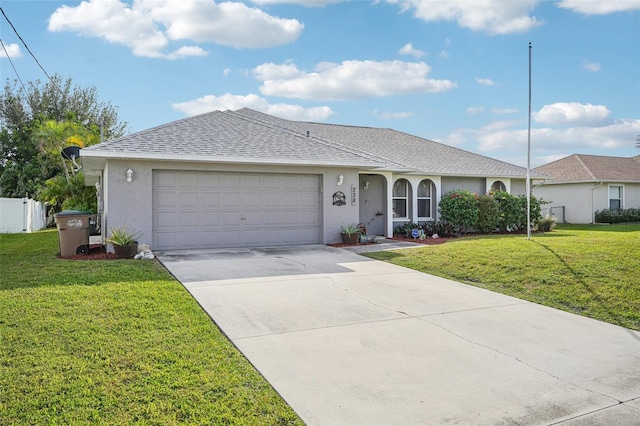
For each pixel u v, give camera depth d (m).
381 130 22.25
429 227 16.94
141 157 11.20
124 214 11.48
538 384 4.34
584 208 25.95
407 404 3.89
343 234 14.00
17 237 17.67
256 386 4.12
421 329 5.94
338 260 11.08
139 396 3.80
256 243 13.21
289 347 5.17
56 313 5.85
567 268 8.87
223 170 12.66
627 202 26.81
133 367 4.35
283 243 13.58
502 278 8.80
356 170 14.55
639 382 4.42
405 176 17.41
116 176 11.40
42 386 3.90
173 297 6.88
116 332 5.27
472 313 6.73
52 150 25.62
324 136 19.23
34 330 5.22
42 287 7.22
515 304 7.28
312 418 3.62
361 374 4.49
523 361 4.91
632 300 7.10
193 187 12.40
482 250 11.20
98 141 26.25
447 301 7.39
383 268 10.11
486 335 5.76
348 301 7.23
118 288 7.25
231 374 4.32
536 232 18.36
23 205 20.91
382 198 17.41
